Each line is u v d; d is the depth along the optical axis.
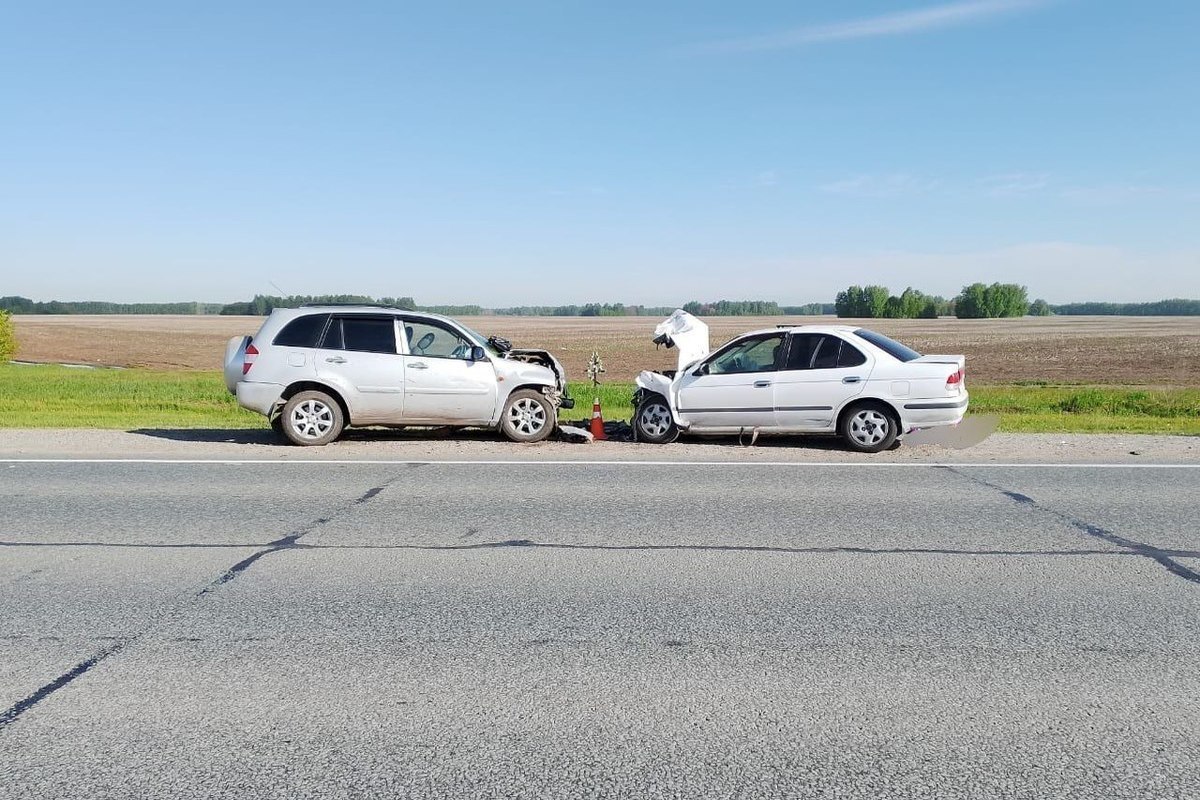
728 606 5.11
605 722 3.66
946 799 3.09
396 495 8.34
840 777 3.23
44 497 8.28
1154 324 101.88
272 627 4.76
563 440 12.41
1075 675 4.12
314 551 6.32
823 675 4.12
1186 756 3.38
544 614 4.97
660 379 12.16
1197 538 6.68
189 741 3.50
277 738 3.52
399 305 12.99
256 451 11.29
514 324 116.69
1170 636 4.62
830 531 6.91
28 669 4.20
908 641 4.55
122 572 5.79
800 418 11.54
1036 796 3.11
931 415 11.09
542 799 3.09
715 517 7.39
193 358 51.22
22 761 3.35
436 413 12.11
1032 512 7.57
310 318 12.17
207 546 6.46
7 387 24.64
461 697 3.89
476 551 6.32
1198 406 19.50
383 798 3.10
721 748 3.44
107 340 67.44
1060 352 52.78
